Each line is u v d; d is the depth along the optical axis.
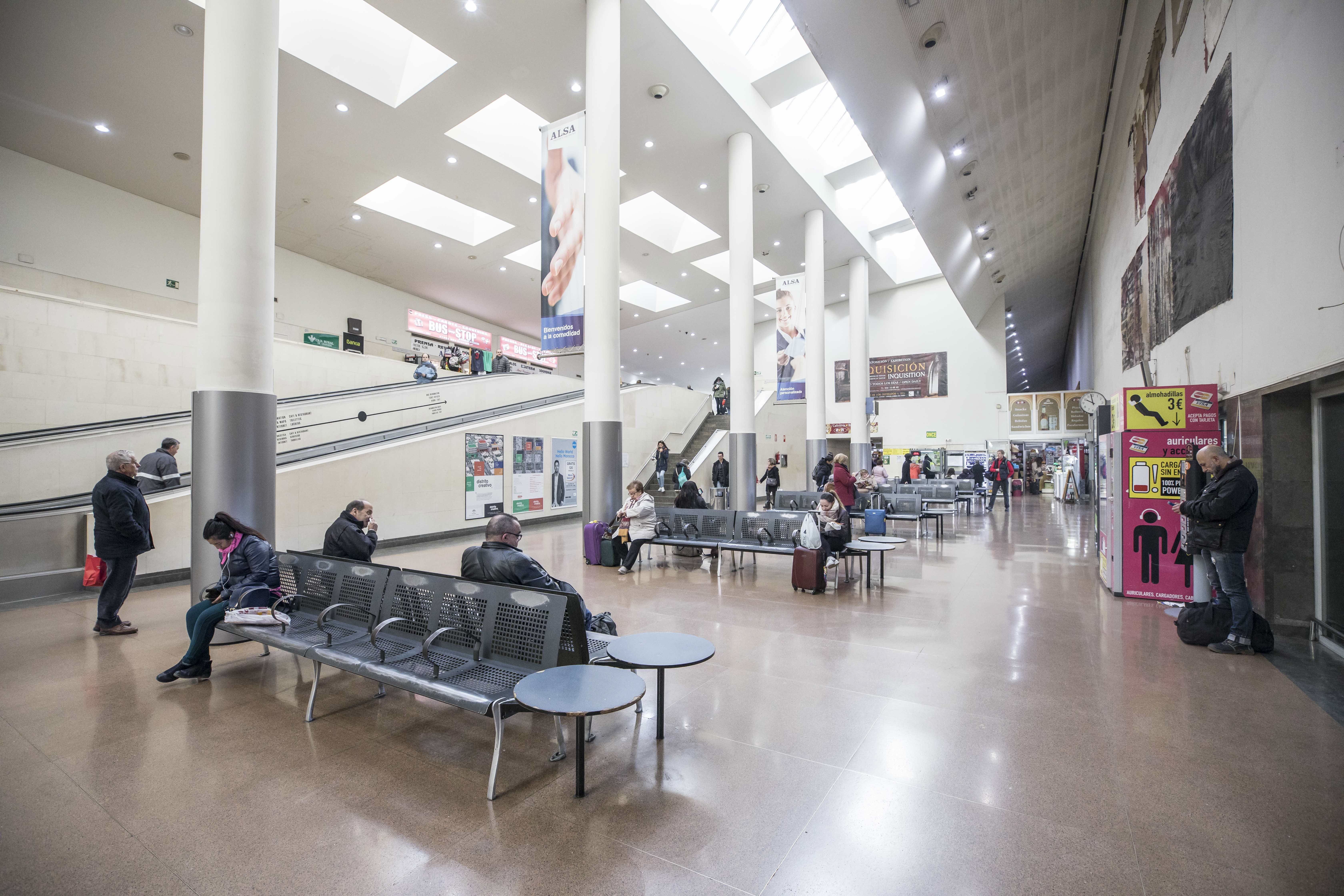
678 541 8.12
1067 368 44.88
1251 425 5.27
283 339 10.95
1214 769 2.81
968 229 17.03
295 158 13.04
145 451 8.48
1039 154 13.96
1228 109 5.77
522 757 2.95
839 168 15.96
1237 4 5.49
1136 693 3.76
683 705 3.58
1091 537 11.22
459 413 13.83
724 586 7.14
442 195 14.88
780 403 19.61
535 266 19.19
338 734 3.22
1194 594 5.34
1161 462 6.30
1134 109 10.56
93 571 6.43
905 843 2.24
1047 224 18.95
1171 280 8.15
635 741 3.11
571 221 8.80
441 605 3.56
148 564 7.29
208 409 5.12
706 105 11.85
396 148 12.72
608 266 8.75
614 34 8.79
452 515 12.04
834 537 7.19
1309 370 4.26
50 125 11.31
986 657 4.49
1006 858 2.15
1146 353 10.16
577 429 15.68
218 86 5.16
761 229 17.72
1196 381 7.02
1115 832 2.31
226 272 5.15
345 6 10.47
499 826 2.34
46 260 12.52
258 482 5.29
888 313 26.12
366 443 11.52
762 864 2.11
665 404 19.44
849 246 19.31
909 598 6.45
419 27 9.55
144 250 14.00
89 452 7.91
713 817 2.41
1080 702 3.62
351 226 16.22
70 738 3.16
